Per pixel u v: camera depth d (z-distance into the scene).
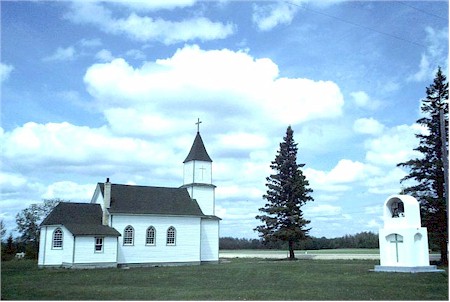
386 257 32.38
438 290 20.72
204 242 52.06
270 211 54.66
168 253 48.06
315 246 118.94
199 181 54.50
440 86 40.38
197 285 23.95
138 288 22.50
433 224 39.50
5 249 67.00
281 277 28.69
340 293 19.70
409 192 40.75
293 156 56.44
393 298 18.14
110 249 43.12
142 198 48.94
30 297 18.83
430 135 40.53
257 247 135.50
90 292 20.66
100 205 47.12
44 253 42.31
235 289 21.66
